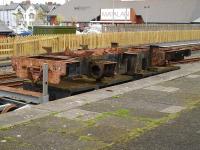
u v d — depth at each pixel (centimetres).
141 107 852
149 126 709
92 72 1167
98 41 3191
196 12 7900
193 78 1291
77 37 2953
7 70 1770
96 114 786
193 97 968
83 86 1111
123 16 7669
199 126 712
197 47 2984
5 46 2370
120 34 3453
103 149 589
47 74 962
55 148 591
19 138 633
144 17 8119
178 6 8212
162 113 803
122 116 774
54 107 841
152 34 3969
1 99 1034
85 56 1155
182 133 670
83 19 8731
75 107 843
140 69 1395
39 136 645
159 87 1104
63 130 677
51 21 9450
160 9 8269
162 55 1546
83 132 669
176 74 1387
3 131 668
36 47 2588
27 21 13825
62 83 1166
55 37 2739
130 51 1394
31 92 998
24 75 1109
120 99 934
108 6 8912
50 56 1169
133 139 636
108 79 1241
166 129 692
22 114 779
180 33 4516
